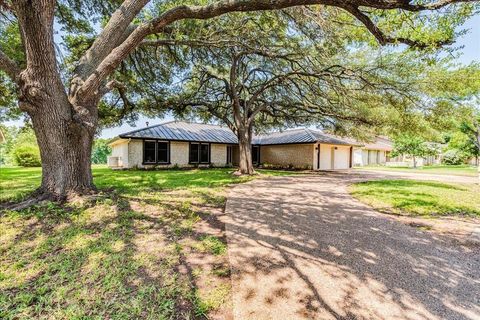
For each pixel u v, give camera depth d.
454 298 2.32
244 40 8.47
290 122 15.25
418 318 2.04
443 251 3.37
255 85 13.39
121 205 5.09
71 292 2.33
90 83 5.10
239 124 12.94
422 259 3.12
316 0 3.71
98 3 7.51
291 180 11.03
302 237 3.82
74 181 5.30
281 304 2.21
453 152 26.95
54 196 5.02
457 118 9.08
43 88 4.78
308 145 19.33
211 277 2.65
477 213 5.33
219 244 3.48
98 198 5.27
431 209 5.61
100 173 13.34
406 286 2.51
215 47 8.96
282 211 5.33
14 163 22.20
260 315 2.07
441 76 7.82
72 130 5.19
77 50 8.13
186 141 17.98
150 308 2.13
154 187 8.00
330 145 20.77
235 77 12.09
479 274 2.77
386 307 2.18
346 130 14.03
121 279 2.55
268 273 2.74
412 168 22.27
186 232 3.93
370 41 5.09
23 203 4.81
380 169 20.64
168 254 3.14
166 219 4.51
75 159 5.33
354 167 24.08
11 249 3.17
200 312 2.10
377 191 7.88
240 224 4.41
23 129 12.37
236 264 2.93
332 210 5.48
